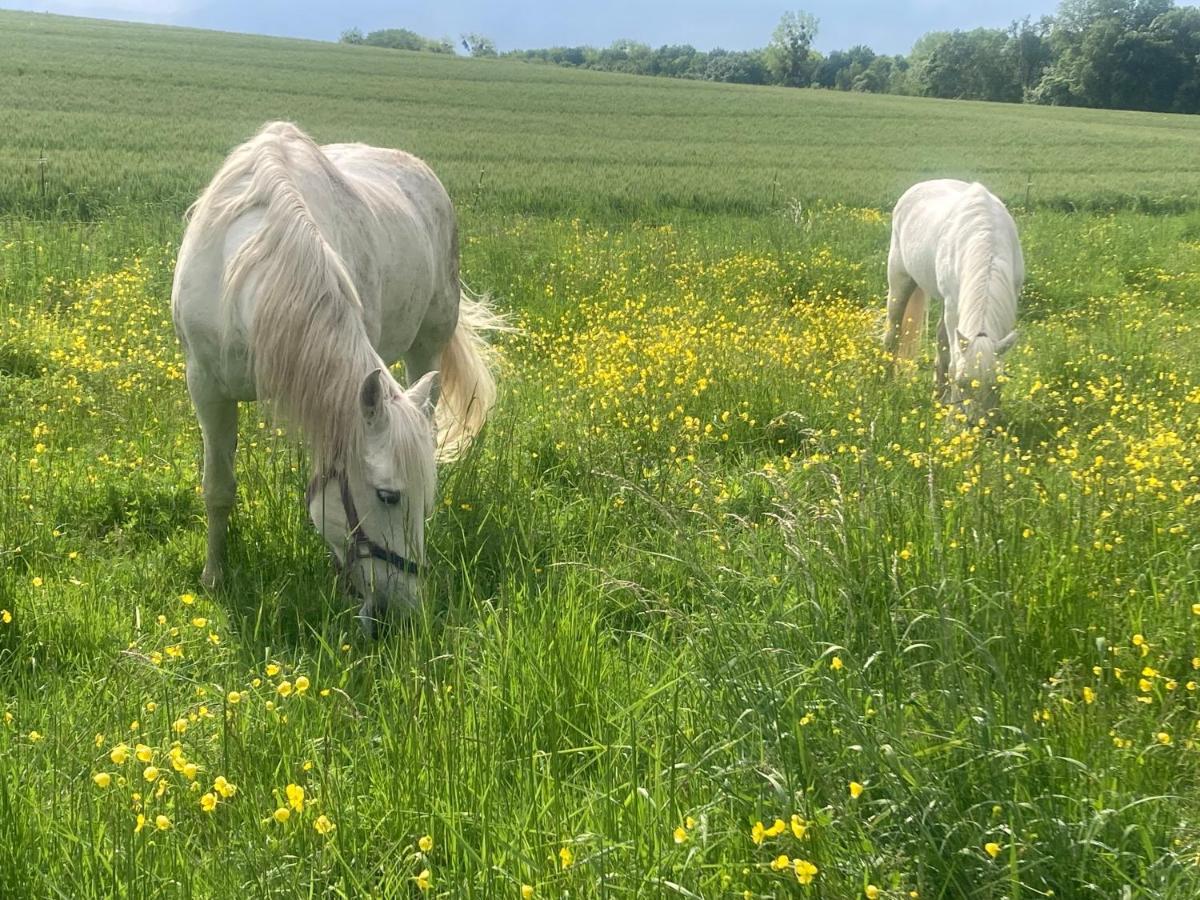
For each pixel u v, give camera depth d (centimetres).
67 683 374
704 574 357
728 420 662
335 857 258
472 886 242
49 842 268
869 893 218
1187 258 1526
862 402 653
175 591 462
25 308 919
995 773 263
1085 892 241
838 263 1350
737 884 244
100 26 8731
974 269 753
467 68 7781
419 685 332
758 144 4112
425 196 616
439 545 487
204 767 291
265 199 439
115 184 1827
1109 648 348
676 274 1252
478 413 642
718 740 298
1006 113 6969
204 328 447
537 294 1120
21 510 501
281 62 6631
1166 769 282
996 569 377
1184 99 10019
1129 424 636
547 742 328
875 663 327
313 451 397
